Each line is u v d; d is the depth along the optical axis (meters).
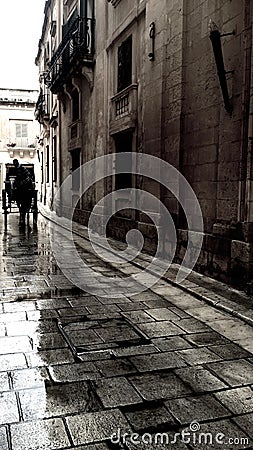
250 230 5.16
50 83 17.17
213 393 2.89
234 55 5.39
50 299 5.11
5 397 2.79
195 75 6.53
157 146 7.70
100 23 11.38
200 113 6.42
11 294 5.31
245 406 2.73
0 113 32.88
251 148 5.07
